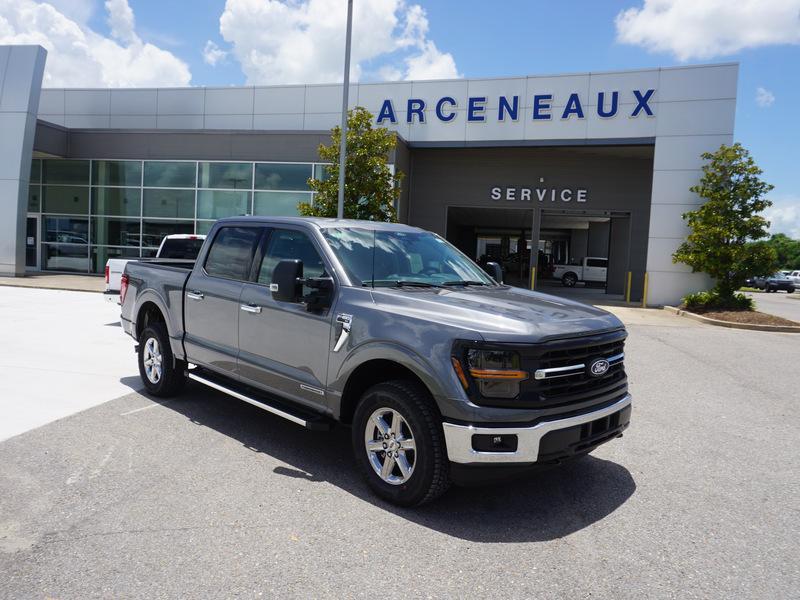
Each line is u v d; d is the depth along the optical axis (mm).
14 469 4453
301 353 4629
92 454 4805
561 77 21734
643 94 20812
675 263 20453
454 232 38000
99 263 23500
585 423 3852
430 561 3324
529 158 24641
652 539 3672
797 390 8078
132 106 25484
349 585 3055
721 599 3016
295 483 4371
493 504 4133
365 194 16922
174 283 6125
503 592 3035
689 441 5727
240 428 5609
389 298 4203
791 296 41469
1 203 21359
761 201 18609
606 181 24234
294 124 24094
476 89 22594
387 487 4023
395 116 23328
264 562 3250
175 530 3586
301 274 4410
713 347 11781
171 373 6348
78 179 23422
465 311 3902
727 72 19984
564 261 45219
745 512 4113
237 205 21844
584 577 3203
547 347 3688
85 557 3250
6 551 3297
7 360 8039
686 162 20406
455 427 3613
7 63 21375
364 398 4168
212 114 24812
